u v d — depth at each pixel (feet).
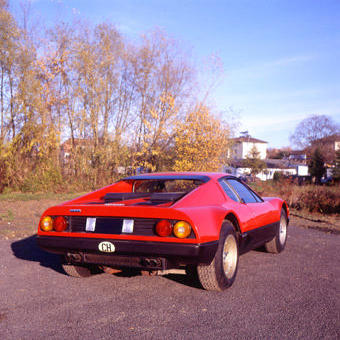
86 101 58.70
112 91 61.00
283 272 14.67
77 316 9.96
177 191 14.83
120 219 11.09
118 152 58.23
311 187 42.70
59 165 58.08
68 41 57.72
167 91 62.08
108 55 58.95
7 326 9.29
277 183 52.03
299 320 9.72
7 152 51.93
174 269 12.34
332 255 18.02
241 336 8.71
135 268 12.23
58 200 43.91
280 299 11.40
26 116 53.31
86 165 58.49
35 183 52.85
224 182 14.49
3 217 29.37
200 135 42.65
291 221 30.94
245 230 13.67
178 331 9.00
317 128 303.89
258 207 15.71
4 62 51.21
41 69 54.08
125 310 10.43
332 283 13.16
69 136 58.95
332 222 30.66
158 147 52.08
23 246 19.30
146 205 11.69
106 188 14.98
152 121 59.00
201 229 10.43
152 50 63.41
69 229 11.76
